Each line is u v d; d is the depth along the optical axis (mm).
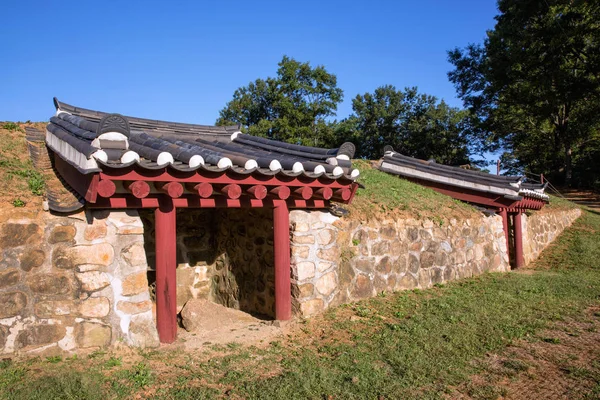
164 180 4465
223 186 5051
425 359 4762
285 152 7285
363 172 10938
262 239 6660
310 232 6383
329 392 3959
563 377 4402
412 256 8055
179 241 7605
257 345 5234
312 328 5781
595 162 28453
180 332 5809
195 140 7820
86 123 5594
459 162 40281
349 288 6949
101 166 4094
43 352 4316
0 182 4910
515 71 23641
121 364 4344
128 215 4859
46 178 5559
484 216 10195
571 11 20000
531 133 31203
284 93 32812
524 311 6633
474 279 9000
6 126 7316
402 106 42125
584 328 5926
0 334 4156
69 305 4473
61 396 3543
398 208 8477
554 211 15039
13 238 4293
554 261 11836
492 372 4516
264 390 3928
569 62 22688
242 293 7105
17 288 4270
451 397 3965
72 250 4535
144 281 4887
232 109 36500
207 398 3762
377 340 5332
